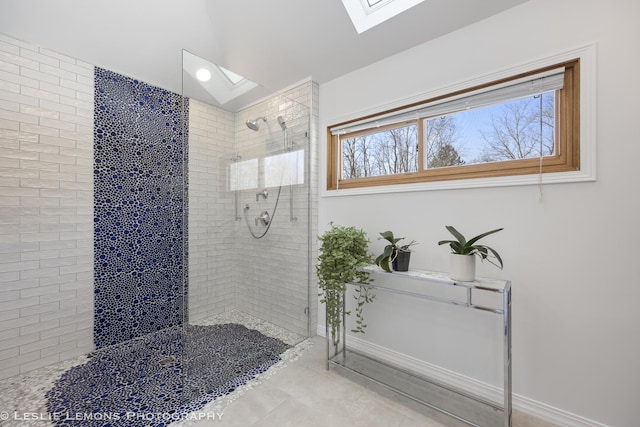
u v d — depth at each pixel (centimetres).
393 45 203
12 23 180
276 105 244
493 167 175
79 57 220
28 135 200
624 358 133
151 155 264
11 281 193
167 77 253
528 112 166
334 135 259
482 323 173
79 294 223
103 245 236
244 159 229
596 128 139
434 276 164
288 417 155
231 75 221
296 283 255
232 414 157
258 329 231
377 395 175
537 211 155
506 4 160
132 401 169
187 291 205
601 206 138
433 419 155
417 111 205
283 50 213
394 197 214
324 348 239
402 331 207
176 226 278
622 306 133
